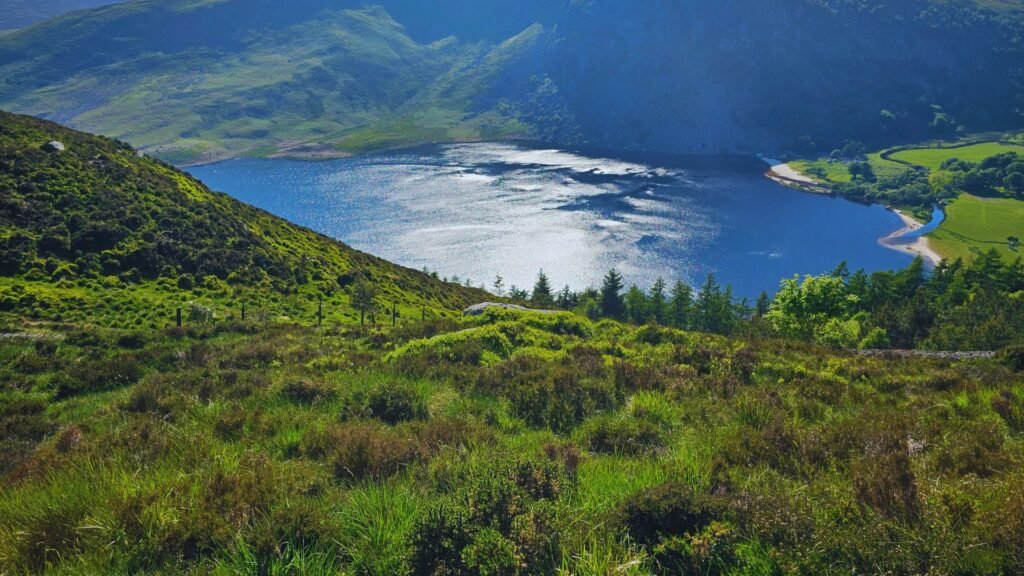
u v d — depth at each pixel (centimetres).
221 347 1911
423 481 571
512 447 701
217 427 798
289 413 869
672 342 1588
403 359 1335
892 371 1381
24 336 2559
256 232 5319
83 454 652
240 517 476
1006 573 388
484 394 1019
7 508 521
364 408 903
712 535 420
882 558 395
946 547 397
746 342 1680
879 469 524
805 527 427
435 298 5922
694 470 567
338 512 491
